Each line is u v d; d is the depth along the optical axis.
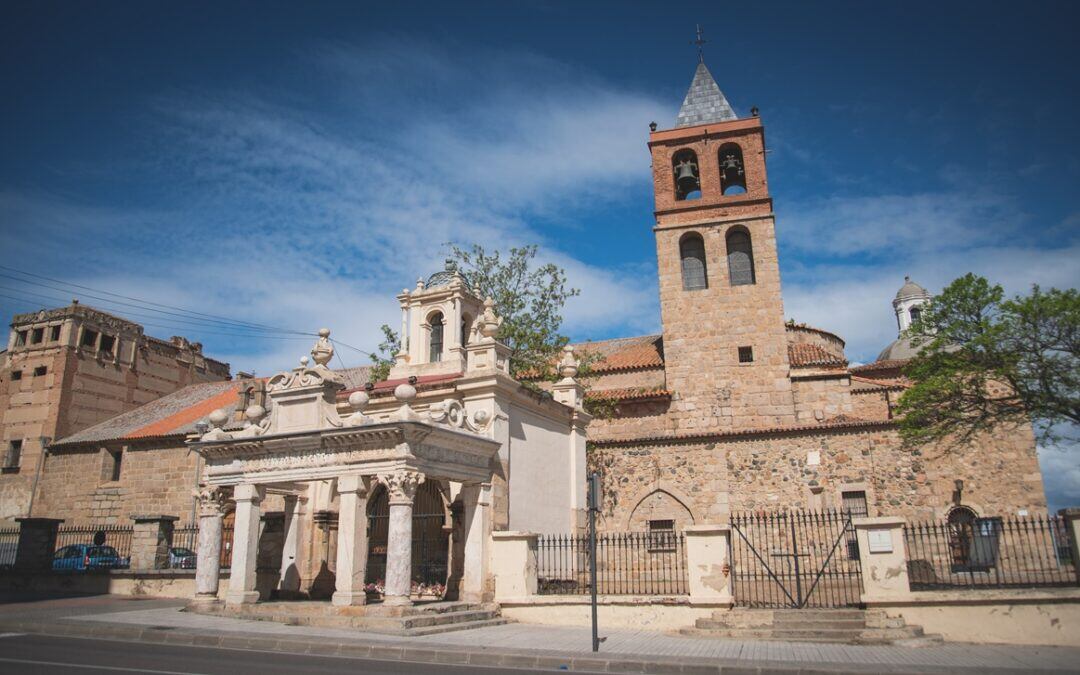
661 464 30.75
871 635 14.64
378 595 20.56
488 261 33.47
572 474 24.61
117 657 12.27
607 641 15.02
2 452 43.59
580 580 23.42
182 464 36.78
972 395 22.75
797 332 37.78
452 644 14.20
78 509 39.28
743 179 37.66
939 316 23.12
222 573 22.77
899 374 34.75
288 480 18.61
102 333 47.00
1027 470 26.80
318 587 20.81
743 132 35.78
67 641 14.32
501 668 12.29
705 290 34.38
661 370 35.66
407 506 16.91
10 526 40.97
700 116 37.22
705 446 30.39
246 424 20.36
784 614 15.98
